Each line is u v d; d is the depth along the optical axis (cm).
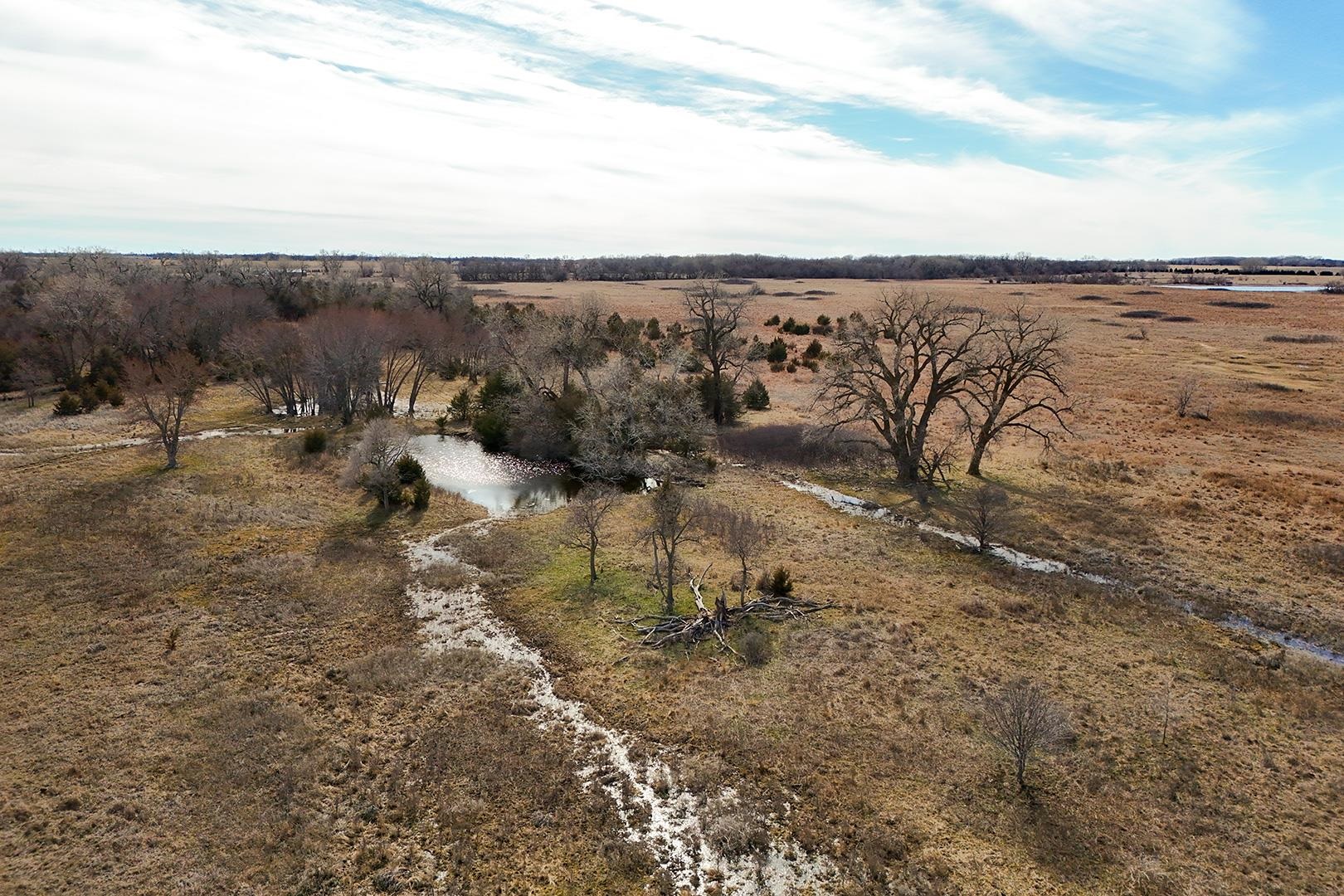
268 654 2728
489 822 1956
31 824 1903
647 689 2538
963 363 4709
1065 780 2094
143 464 4766
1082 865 1809
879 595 3169
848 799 2027
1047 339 4534
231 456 4994
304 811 1978
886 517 4162
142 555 3466
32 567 3306
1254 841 1883
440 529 3988
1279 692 2508
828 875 1797
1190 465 4884
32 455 4903
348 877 1773
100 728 2281
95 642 2741
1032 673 2608
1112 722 2342
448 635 2905
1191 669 2656
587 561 3528
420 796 2042
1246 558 3553
